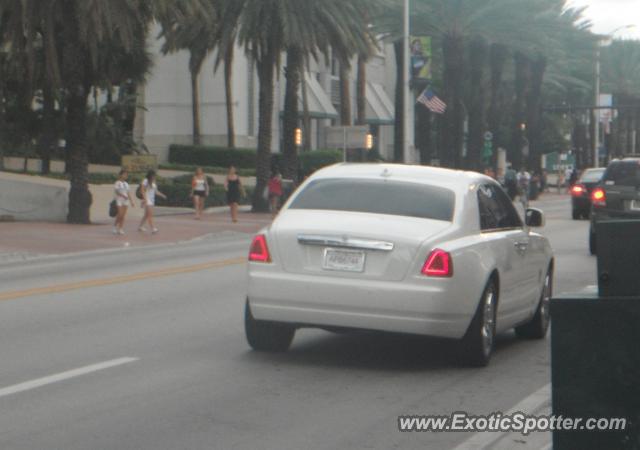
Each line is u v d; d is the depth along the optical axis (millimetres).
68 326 15594
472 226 12719
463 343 12492
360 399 10875
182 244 35969
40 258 30062
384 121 104688
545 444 9047
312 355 13305
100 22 39000
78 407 10289
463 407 10586
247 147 81562
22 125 63781
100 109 73062
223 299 19062
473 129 78250
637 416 6383
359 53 56469
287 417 10023
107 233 39500
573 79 101062
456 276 11977
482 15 69562
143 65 54406
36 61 51125
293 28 52406
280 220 12766
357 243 12078
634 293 6395
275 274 12398
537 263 14773
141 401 10586
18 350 13484
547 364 13039
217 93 81062
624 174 28312
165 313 17094
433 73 93250
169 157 78625
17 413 10023
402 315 11953
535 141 95438
